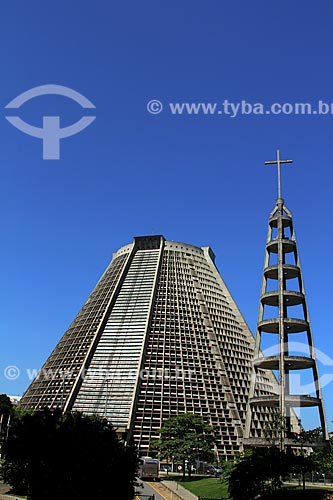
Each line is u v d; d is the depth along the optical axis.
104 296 181.50
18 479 56.31
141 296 175.75
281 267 92.44
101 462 48.91
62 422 52.53
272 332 94.12
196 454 106.31
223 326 177.88
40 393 159.25
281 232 95.44
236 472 62.44
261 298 93.06
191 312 175.38
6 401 156.38
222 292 192.75
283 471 61.12
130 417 141.00
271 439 80.75
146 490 85.25
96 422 54.38
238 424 149.62
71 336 175.12
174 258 190.88
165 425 114.94
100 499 47.62
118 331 166.38
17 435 51.41
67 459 48.34
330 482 81.00
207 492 80.56
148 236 196.25
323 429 82.69
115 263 197.75
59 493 46.72
